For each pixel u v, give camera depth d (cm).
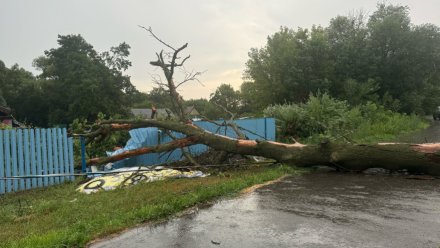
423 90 3972
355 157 880
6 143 896
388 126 2119
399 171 881
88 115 4869
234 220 530
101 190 834
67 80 4900
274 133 1547
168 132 1213
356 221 504
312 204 600
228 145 1045
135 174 933
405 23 3628
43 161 952
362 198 632
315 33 3431
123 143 1549
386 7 3997
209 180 848
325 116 1733
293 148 974
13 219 634
